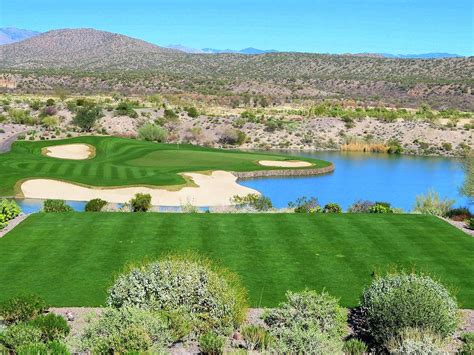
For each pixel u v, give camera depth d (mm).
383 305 12281
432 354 10594
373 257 19562
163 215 25047
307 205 33688
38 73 188875
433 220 24656
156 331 11039
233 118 102625
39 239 21156
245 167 58906
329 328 12438
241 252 19875
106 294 15859
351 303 15469
